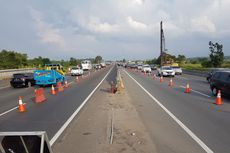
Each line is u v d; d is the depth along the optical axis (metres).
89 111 11.73
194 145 6.95
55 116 11.05
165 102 14.16
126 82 27.92
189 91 18.91
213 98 15.88
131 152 6.39
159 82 28.17
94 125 9.05
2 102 15.92
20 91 22.33
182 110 11.82
